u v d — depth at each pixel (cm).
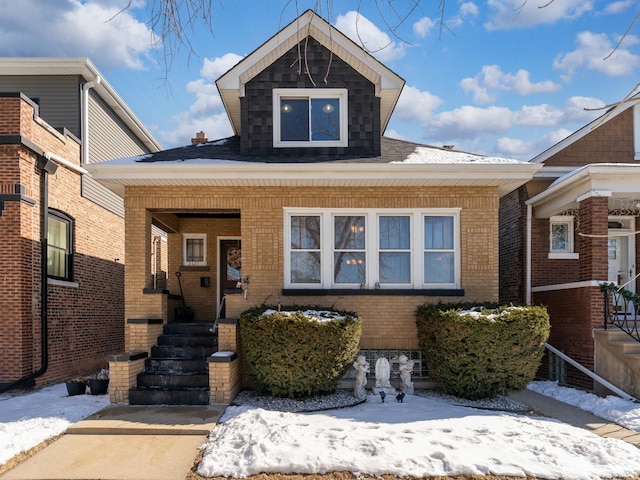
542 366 1099
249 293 915
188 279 1224
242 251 920
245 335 804
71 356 1148
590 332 919
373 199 932
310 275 933
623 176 930
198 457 575
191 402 780
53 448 605
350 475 518
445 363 807
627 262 1190
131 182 888
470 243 927
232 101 1031
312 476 517
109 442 625
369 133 988
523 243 1195
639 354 831
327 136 1002
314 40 998
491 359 781
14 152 934
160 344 898
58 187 1099
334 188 930
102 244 1345
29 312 953
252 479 513
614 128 1193
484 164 869
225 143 1076
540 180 1191
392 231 945
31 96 1293
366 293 910
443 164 867
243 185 915
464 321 781
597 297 922
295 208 930
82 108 1293
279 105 997
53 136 1081
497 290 921
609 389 875
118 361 790
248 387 880
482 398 816
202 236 1247
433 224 945
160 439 636
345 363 796
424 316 855
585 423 714
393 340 911
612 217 1181
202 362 845
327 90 995
